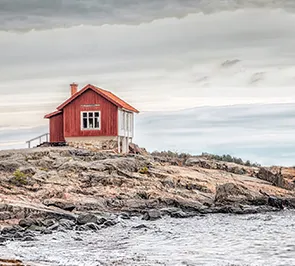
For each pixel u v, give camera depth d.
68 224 32.78
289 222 36.56
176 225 34.66
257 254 24.41
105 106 60.22
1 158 51.84
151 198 43.19
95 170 47.59
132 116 66.19
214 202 44.66
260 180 55.75
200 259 23.14
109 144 60.00
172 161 59.31
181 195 45.00
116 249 25.84
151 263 22.16
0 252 24.53
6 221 32.41
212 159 66.69
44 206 36.44
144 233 31.16
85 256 23.81
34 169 46.59
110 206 40.91
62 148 56.31
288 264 21.95
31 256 23.61
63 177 45.47
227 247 26.44
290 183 56.44
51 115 62.09
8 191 40.06
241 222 36.41
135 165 50.47
